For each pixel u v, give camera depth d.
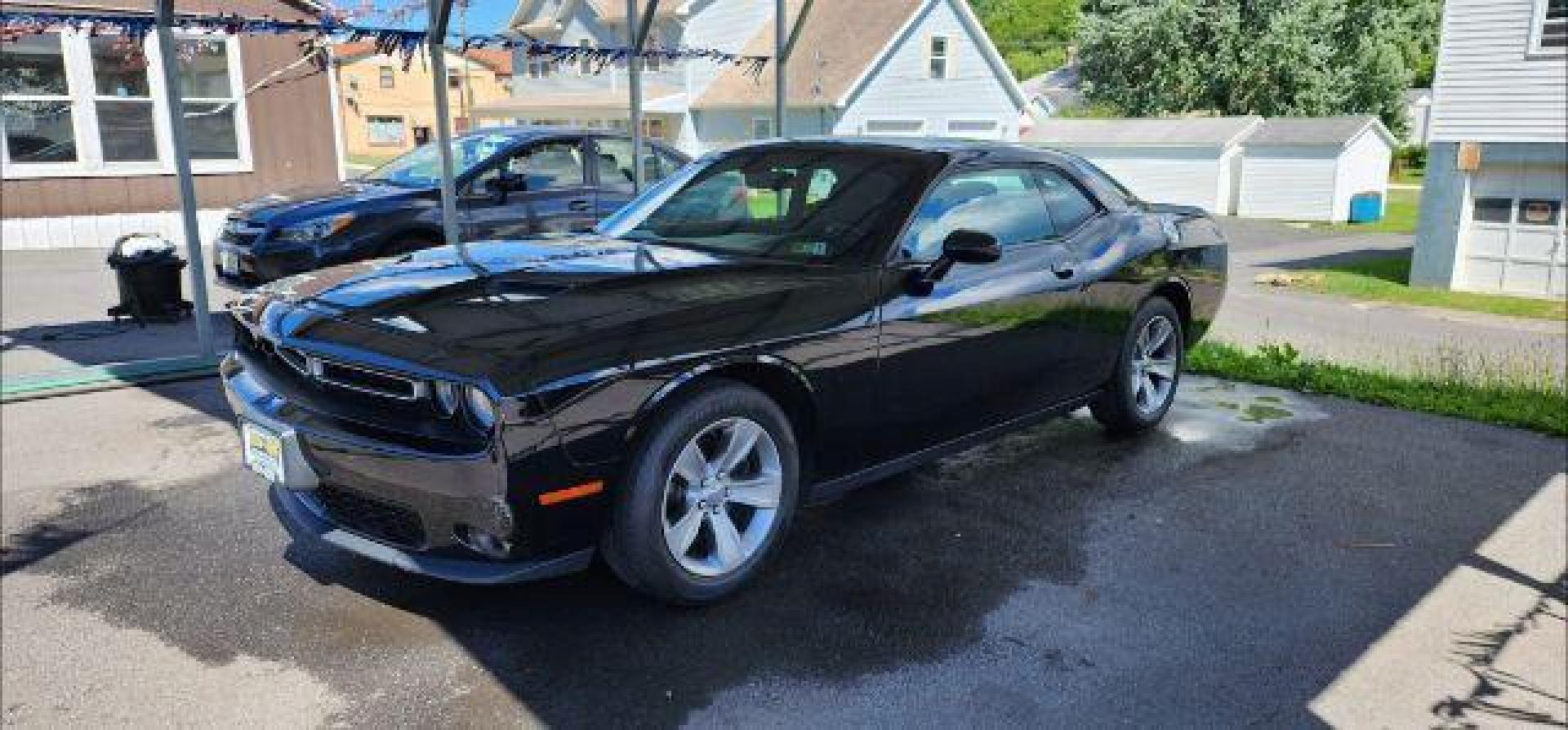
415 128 56.78
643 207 4.66
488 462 2.88
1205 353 7.38
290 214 7.54
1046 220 4.72
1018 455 5.09
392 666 3.07
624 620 3.36
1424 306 13.45
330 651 3.16
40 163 12.99
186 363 6.55
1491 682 3.14
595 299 3.33
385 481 3.04
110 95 13.38
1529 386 6.94
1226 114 44.66
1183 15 43.44
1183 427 5.64
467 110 37.41
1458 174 15.06
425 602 3.47
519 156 8.43
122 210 13.68
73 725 2.79
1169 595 3.62
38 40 12.73
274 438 3.25
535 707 2.88
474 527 2.97
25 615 3.37
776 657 3.15
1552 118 14.22
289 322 3.31
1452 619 3.52
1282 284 15.60
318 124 15.24
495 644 3.20
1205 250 5.68
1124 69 46.06
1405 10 45.06
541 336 3.04
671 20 30.89
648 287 3.48
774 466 3.54
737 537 3.47
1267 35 42.25
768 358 3.41
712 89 31.31
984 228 4.36
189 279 10.70
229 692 2.94
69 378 6.18
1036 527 4.18
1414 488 4.74
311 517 3.41
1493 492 4.70
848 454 3.83
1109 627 3.38
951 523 4.20
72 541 3.94
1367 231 27.03
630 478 3.15
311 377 3.27
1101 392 5.18
